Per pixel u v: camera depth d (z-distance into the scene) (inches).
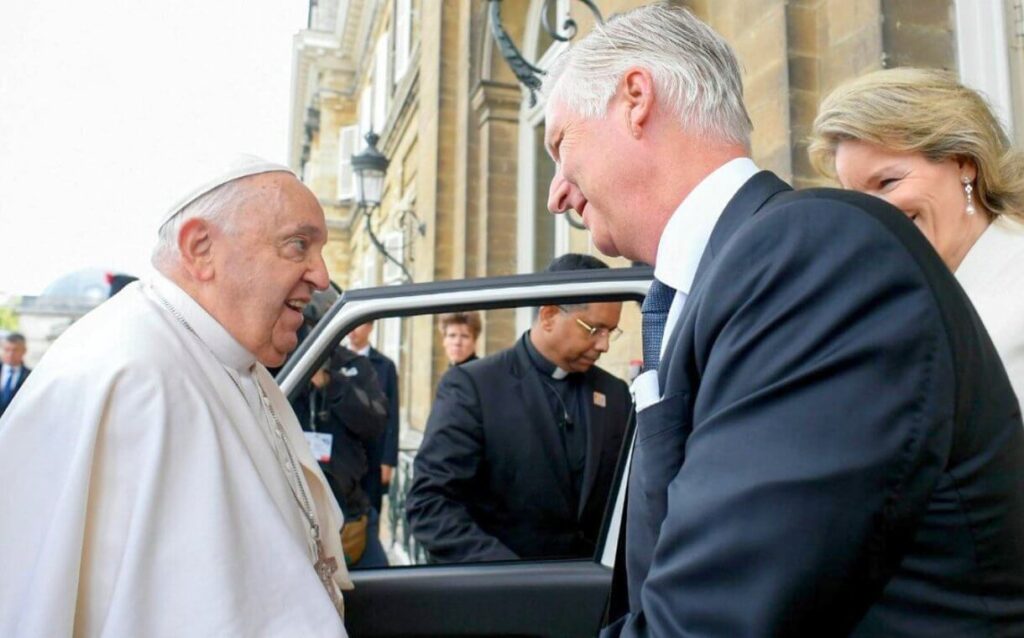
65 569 39.1
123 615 39.0
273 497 49.2
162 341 46.6
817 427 24.0
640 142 36.0
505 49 143.0
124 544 41.4
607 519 70.4
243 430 49.1
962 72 90.2
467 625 66.2
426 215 315.0
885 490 23.5
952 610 24.9
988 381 26.8
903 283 25.2
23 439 42.5
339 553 60.6
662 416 31.3
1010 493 26.1
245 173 51.3
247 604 41.8
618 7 144.8
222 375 49.7
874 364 24.3
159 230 52.0
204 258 50.4
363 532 94.7
